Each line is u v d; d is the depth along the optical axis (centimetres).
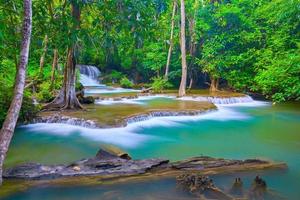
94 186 702
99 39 1502
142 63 3494
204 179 679
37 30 1445
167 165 800
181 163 806
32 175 722
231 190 680
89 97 2012
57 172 738
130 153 1062
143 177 740
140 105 1916
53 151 1056
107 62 3725
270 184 743
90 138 1227
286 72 1172
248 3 2786
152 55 3253
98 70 3700
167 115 1672
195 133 1373
